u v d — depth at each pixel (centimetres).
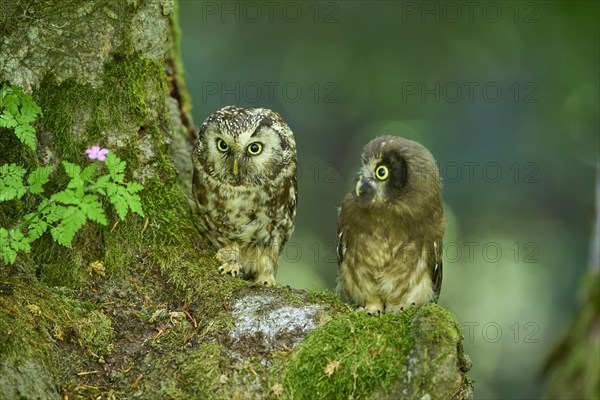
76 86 980
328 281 2200
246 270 1150
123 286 954
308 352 848
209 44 2145
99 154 839
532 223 2211
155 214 1006
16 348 823
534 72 2119
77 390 853
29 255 941
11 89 893
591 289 1502
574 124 2075
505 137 2123
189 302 941
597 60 1994
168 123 1071
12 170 860
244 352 874
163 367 873
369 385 826
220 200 1098
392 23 2169
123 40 1002
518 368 2205
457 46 2164
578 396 1459
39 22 955
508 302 2228
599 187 1589
